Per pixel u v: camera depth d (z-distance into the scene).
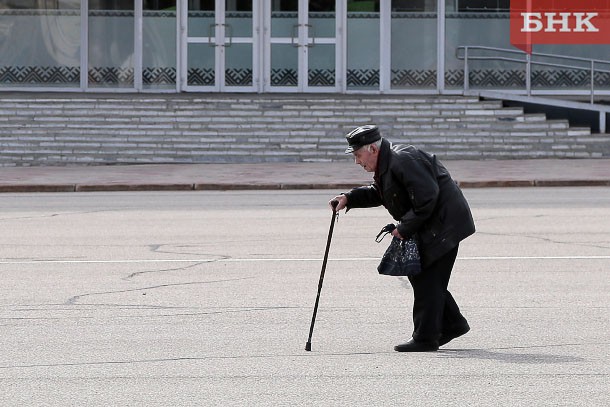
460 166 57.00
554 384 16.25
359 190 19.17
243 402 15.38
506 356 18.28
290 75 67.50
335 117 61.44
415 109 62.22
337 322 21.22
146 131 60.59
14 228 36.28
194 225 36.78
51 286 25.34
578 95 66.75
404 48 67.44
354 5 67.50
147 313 22.16
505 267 27.59
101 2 67.56
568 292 24.14
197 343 19.44
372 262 28.56
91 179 51.81
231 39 67.56
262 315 21.89
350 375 16.95
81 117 61.00
